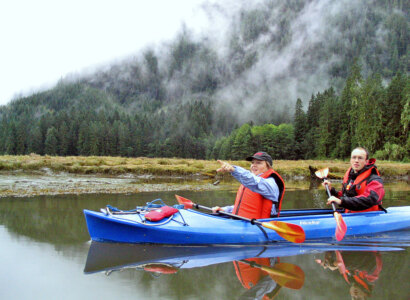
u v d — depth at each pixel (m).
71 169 20.55
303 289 3.14
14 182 13.62
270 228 4.67
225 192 11.73
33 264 3.83
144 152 120.44
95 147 106.69
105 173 20.69
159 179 18.27
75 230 5.50
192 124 172.12
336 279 3.41
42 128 121.56
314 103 82.88
